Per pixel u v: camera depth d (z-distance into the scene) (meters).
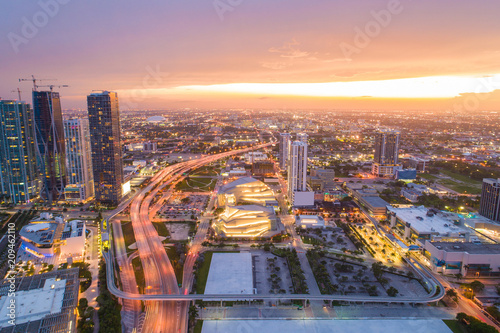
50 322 191.38
